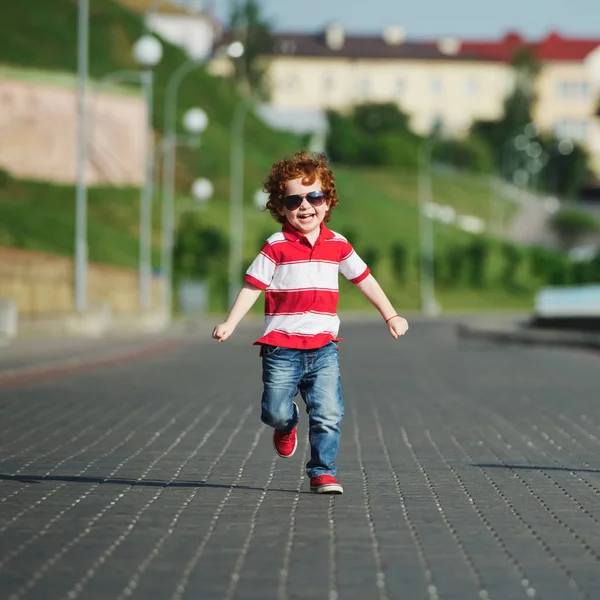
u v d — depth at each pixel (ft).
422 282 490.08
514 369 142.61
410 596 33.83
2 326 204.23
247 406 92.17
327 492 50.85
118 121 459.32
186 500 49.44
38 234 366.43
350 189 577.84
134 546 40.22
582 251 602.44
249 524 44.24
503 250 536.83
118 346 184.34
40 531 42.60
